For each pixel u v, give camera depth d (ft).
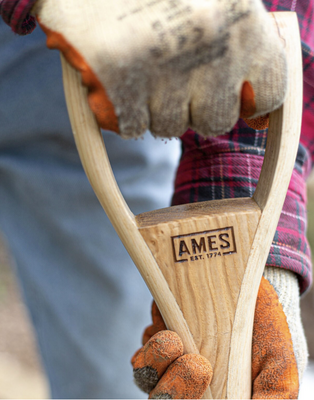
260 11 1.16
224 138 1.78
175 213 1.52
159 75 1.11
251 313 1.51
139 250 1.45
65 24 1.14
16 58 2.72
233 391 1.52
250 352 1.54
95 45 1.09
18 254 3.59
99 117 1.16
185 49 1.10
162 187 3.67
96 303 3.70
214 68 1.13
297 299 1.65
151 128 1.21
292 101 1.37
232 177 1.73
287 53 1.35
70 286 3.65
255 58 1.16
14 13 1.28
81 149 1.34
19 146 3.18
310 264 1.76
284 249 1.63
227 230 1.46
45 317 3.78
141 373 1.49
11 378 6.19
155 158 3.39
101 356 3.82
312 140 1.97
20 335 7.13
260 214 1.46
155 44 1.09
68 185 3.29
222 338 1.50
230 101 1.17
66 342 3.81
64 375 3.92
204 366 1.44
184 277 1.47
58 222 3.44
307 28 1.82
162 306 1.50
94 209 3.42
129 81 1.10
